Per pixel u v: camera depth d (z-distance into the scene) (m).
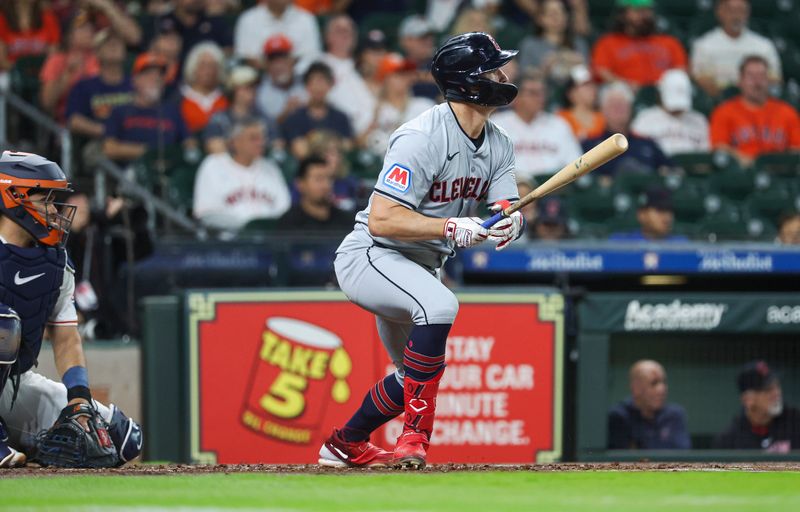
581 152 37.81
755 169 37.44
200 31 40.44
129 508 12.32
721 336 28.69
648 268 30.66
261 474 15.81
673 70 41.31
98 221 28.50
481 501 12.90
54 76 37.31
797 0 48.25
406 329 17.64
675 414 28.45
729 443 28.77
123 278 28.66
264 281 29.64
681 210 35.47
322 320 27.44
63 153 33.72
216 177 33.59
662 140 40.19
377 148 35.97
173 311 27.17
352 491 13.73
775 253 30.91
